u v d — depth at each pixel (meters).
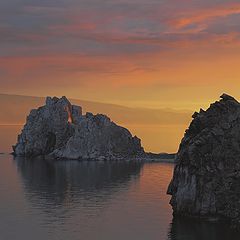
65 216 123.62
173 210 120.19
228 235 100.75
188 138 122.75
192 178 114.44
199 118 123.31
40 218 120.69
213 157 115.19
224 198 112.06
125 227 111.38
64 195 158.38
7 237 101.81
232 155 115.88
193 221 113.19
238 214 109.38
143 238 101.56
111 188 177.00
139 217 122.69
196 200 113.75
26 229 108.88
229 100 122.38
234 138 117.94
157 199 151.62
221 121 119.75
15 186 181.25
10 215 124.06
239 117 119.50
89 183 192.12
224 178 113.62
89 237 102.56
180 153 121.44
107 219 120.12
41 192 165.12
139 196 157.88
